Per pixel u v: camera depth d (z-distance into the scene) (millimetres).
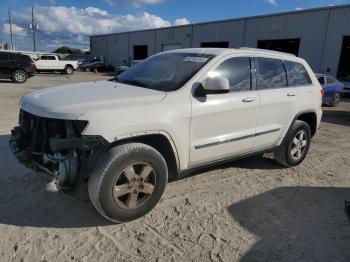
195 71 4160
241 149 4676
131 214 3625
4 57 19672
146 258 3129
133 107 3514
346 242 3576
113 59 52719
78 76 31938
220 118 4242
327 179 5363
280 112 5129
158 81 4246
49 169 3518
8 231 3404
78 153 3371
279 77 5234
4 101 11617
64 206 3947
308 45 25703
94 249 3207
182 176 4156
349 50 24625
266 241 3516
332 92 15078
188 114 3889
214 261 3154
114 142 3525
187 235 3533
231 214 4027
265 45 29406
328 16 24234
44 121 3506
